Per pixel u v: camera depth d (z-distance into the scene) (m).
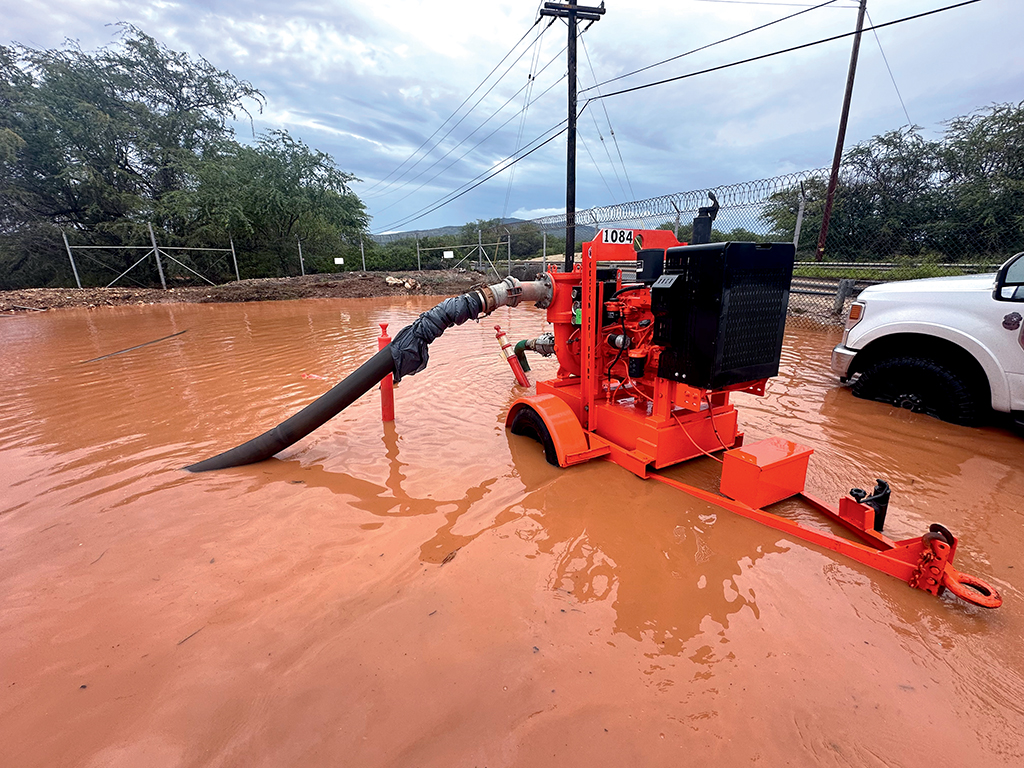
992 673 1.96
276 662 2.05
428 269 31.12
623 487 3.58
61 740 1.72
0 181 19.56
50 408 5.78
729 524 3.08
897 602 2.37
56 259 21.44
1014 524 3.08
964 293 4.52
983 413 4.63
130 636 2.24
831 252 17.39
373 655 2.07
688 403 3.35
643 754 1.62
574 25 15.09
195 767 1.60
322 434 4.95
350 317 13.76
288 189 25.56
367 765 1.59
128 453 4.48
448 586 2.53
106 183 21.25
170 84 24.00
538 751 1.63
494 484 3.77
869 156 18.41
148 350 9.12
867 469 3.86
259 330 11.43
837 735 1.69
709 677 1.94
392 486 3.79
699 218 3.53
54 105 20.09
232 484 3.86
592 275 3.96
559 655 2.06
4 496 3.68
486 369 7.57
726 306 2.96
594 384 4.15
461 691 1.88
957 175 17.27
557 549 2.86
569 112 15.62
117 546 3.00
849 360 5.50
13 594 2.56
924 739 1.67
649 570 2.64
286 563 2.79
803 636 2.16
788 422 4.91
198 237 23.25
